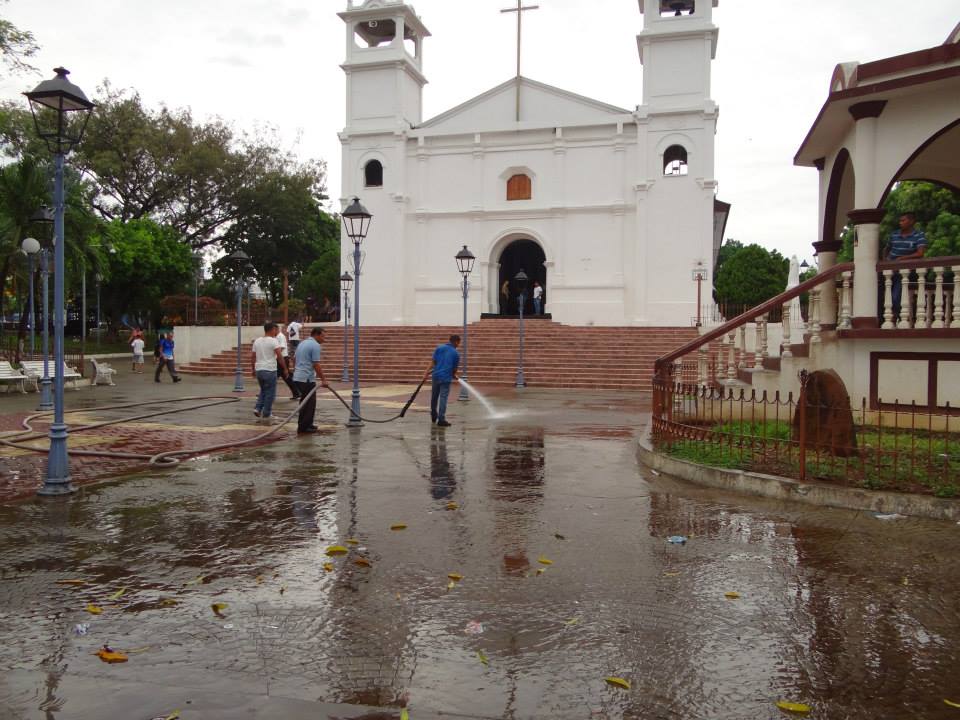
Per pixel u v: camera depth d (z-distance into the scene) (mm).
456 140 33875
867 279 9539
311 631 3859
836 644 3754
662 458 8273
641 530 5828
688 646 3723
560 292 32531
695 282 30781
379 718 3002
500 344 26672
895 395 9562
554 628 3928
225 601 4273
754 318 10164
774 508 6512
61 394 6945
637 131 31531
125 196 44188
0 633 3814
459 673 3406
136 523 5949
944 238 31266
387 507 6551
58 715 3002
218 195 46031
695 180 30828
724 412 10422
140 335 28812
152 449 9617
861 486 6574
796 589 4527
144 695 3174
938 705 3156
